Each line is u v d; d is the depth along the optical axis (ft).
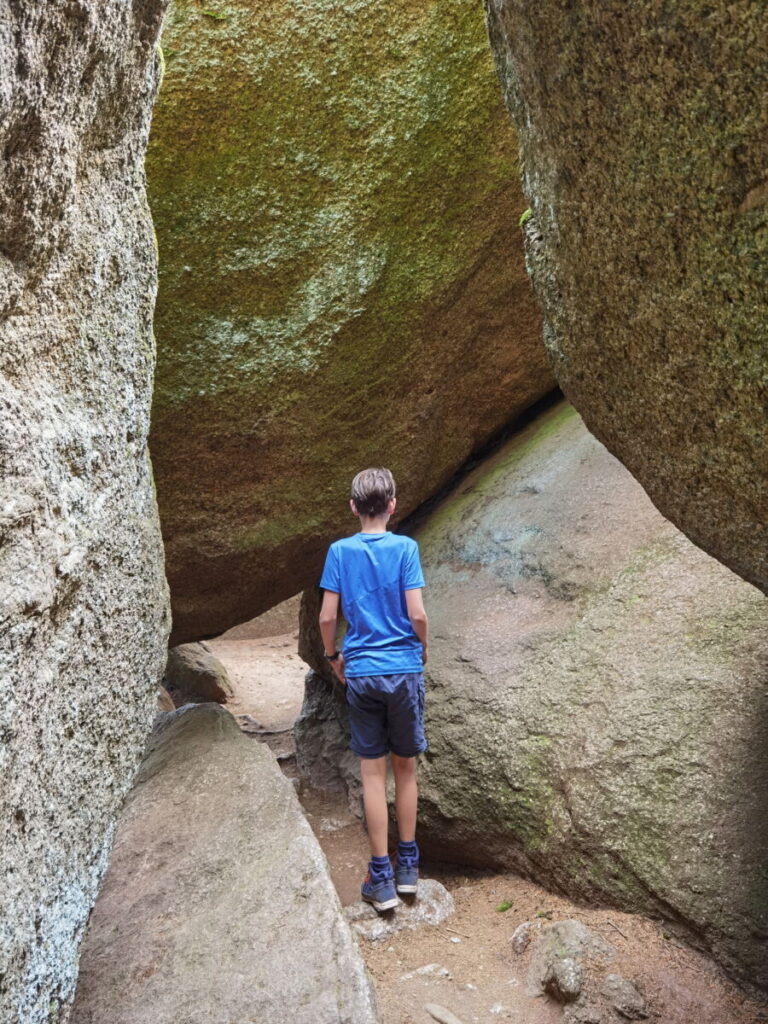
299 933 7.89
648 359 6.09
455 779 11.36
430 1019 8.39
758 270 4.88
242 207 11.71
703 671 10.02
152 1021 7.08
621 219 5.59
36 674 4.91
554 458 14.43
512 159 12.57
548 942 8.94
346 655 10.69
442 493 15.71
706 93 4.57
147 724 6.97
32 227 4.80
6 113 4.21
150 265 6.79
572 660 11.21
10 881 4.59
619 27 4.76
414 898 10.35
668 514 7.11
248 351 12.14
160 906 8.55
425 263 12.71
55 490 5.16
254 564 13.51
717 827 8.86
